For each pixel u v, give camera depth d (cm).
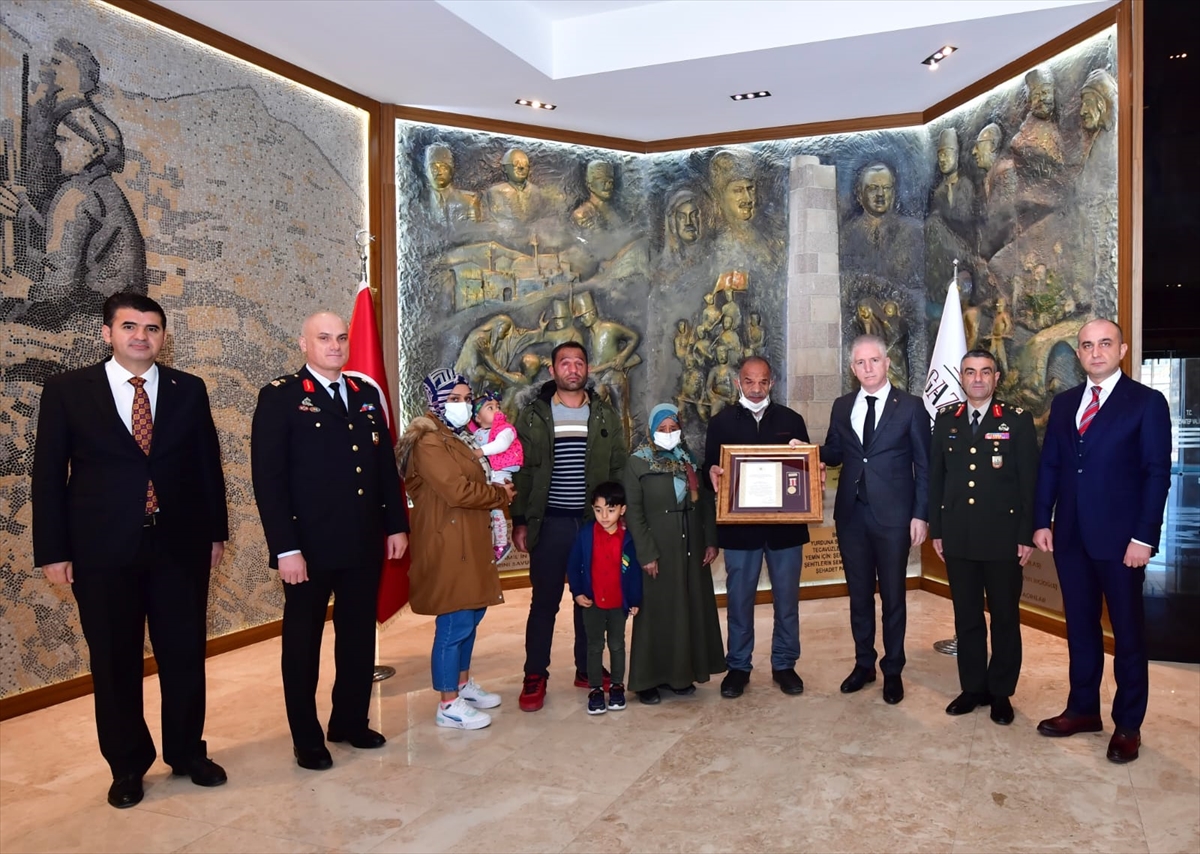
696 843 298
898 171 699
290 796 338
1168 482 360
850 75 615
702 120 711
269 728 413
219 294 542
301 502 354
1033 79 572
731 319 737
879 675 482
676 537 436
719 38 579
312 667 362
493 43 559
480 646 554
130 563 320
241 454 559
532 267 725
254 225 566
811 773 354
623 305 756
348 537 360
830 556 679
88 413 319
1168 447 361
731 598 459
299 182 601
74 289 461
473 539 407
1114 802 325
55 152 452
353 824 314
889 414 439
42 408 319
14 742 403
